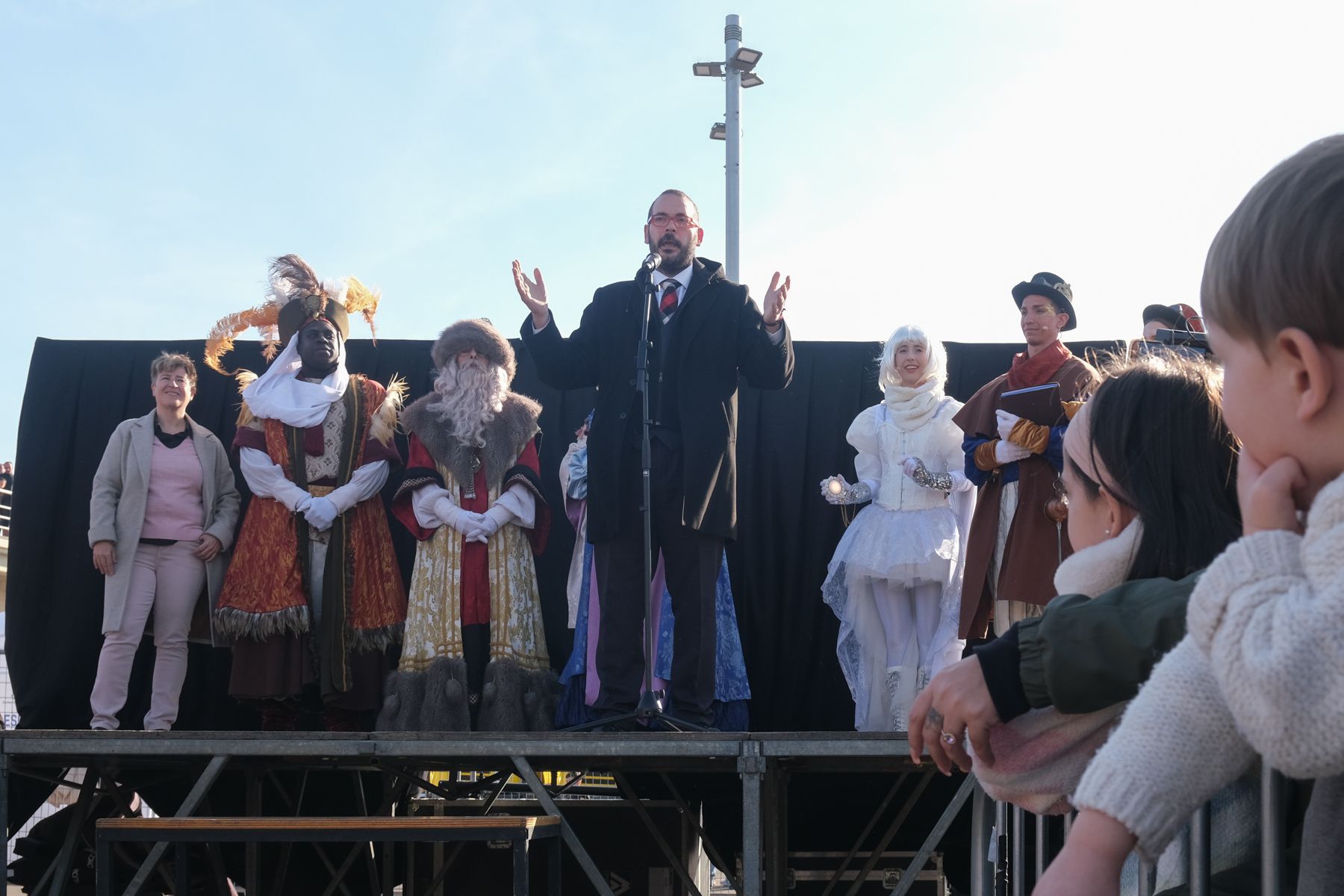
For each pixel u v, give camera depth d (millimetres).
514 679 4812
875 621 4945
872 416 5137
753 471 5898
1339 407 850
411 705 4777
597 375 4770
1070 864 873
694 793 5535
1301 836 1014
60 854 4488
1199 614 856
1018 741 1150
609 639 4469
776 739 3854
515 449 5078
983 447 4477
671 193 4758
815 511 5875
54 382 5902
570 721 5129
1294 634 783
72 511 5816
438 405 5086
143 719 5664
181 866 3654
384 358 6020
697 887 4648
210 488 5180
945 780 5305
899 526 4895
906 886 3783
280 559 4934
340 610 4902
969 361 5980
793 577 5832
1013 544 4316
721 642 5070
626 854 4582
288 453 5055
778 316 4590
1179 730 870
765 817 4656
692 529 4461
